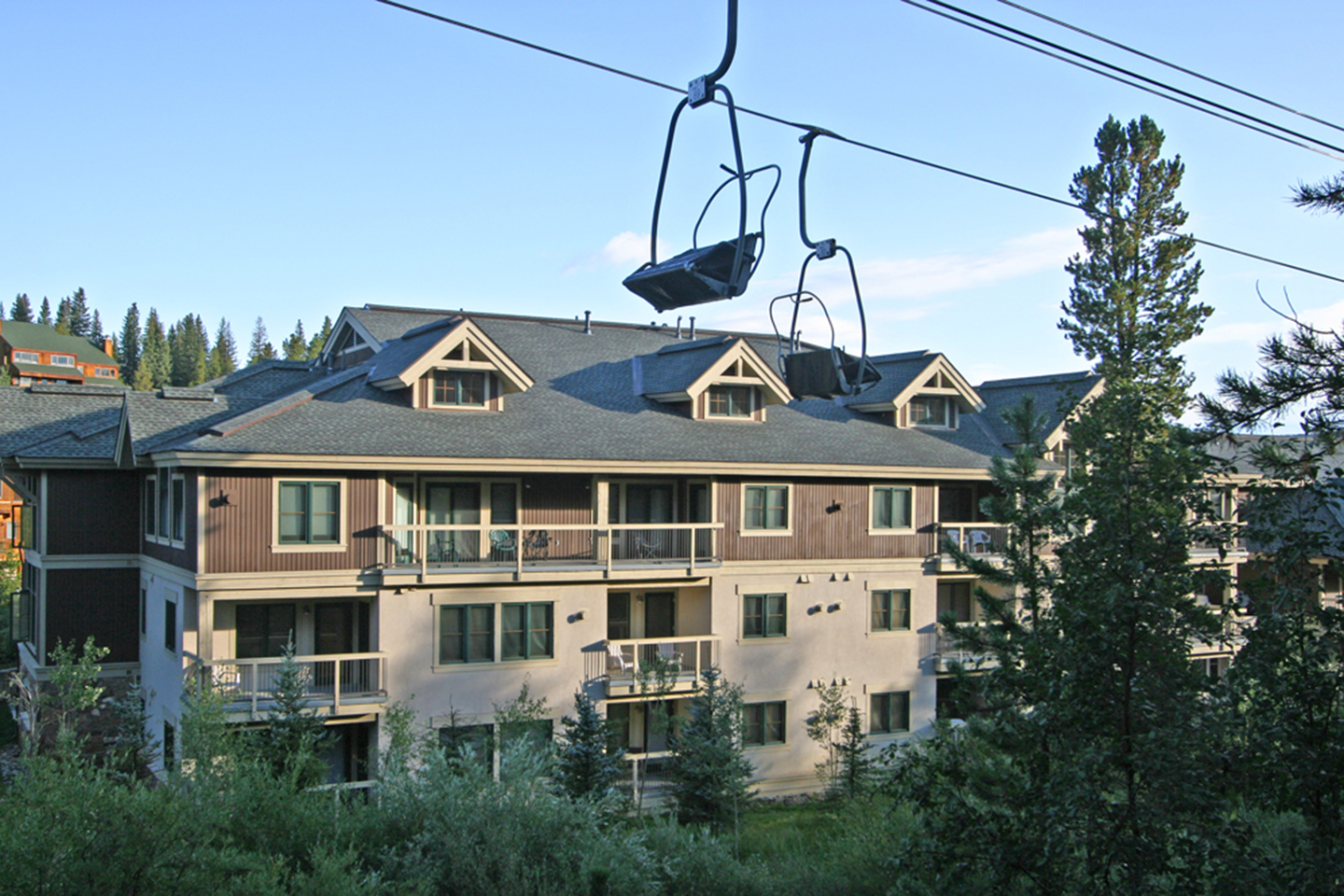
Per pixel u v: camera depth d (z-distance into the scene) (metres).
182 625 24.17
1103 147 35.94
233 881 10.03
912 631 31.22
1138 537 10.77
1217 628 10.70
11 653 43.06
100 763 25.92
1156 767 9.99
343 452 23.89
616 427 28.75
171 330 173.88
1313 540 9.48
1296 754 9.49
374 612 24.77
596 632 26.97
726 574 28.56
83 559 28.78
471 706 25.38
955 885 11.80
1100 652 10.75
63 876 8.99
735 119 5.91
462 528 24.67
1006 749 12.31
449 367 26.97
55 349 133.00
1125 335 33.09
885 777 16.36
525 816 13.72
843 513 30.39
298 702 22.48
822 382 8.20
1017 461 14.47
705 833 15.84
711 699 25.33
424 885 11.73
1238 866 9.71
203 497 22.94
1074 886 10.85
